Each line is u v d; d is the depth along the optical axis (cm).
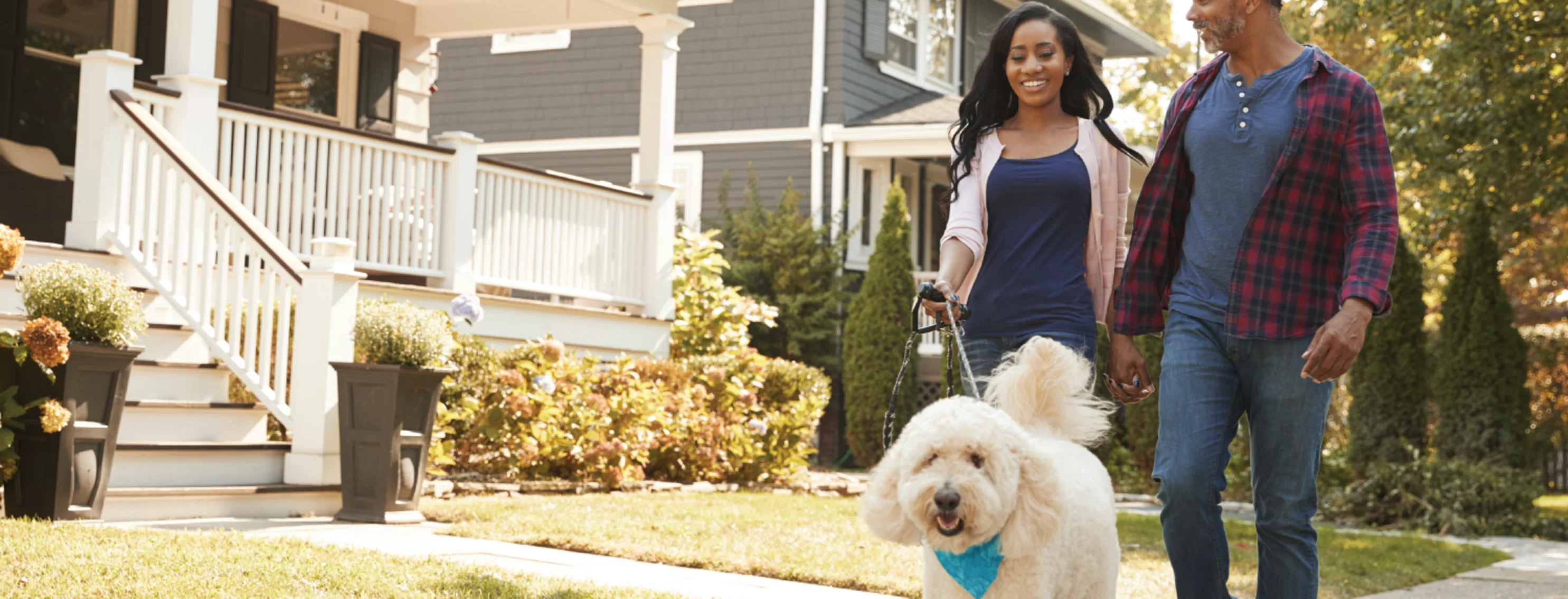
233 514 641
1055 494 274
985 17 1872
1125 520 888
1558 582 649
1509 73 1198
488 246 965
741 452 1016
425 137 1261
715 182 1661
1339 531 921
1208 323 337
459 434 845
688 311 1159
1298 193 329
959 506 262
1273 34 338
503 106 1795
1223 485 338
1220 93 344
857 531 668
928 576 299
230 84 1049
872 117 1617
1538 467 1578
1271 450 334
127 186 745
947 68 1811
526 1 1180
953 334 348
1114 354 366
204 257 715
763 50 1638
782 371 1105
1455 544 861
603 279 1073
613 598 434
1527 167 1264
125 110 740
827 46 1608
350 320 685
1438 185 1384
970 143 382
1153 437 1284
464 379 839
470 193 943
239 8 1053
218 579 420
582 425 884
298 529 603
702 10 1675
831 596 485
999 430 272
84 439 571
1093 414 321
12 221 917
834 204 1591
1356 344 304
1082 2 1767
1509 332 1116
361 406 655
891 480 283
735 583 509
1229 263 334
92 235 746
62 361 552
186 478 653
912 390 1459
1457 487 1018
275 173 835
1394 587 611
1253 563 653
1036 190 370
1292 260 330
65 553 452
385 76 1203
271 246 695
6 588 390
